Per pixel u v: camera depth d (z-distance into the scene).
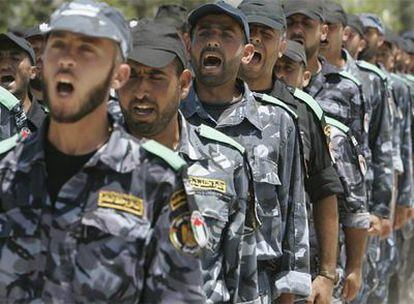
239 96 15.60
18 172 10.22
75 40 9.89
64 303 9.99
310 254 17.53
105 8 10.11
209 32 15.06
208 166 13.73
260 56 16.78
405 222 29.12
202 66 15.12
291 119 15.77
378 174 23.73
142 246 10.10
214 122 15.27
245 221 14.17
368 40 30.17
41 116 17.56
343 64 22.94
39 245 10.10
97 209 10.02
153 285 10.20
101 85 9.98
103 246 9.99
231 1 18.83
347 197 19.61
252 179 14.17
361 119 21.23
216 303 13.38
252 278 14.14
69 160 10.16
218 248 13.59
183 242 10.25
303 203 15.90
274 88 16.98
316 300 17.44
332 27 22.42
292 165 15.80
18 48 17.70
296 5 20.30
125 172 10.13
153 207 10.20
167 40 13.24
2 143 10.52
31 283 10.11
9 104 16.95
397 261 29.45
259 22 16.67
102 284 9.96
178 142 13.70
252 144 15.34
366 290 23.55
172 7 22.64
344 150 19.58
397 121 28.16
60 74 9.81
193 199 10.38
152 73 13.11
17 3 41.31
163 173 10.21
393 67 34.66
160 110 13.23
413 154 30.91
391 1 60.34
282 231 15.64
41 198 10.16
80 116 9.91
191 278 10.27
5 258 10.14
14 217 10.16
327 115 20.97
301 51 19.19
